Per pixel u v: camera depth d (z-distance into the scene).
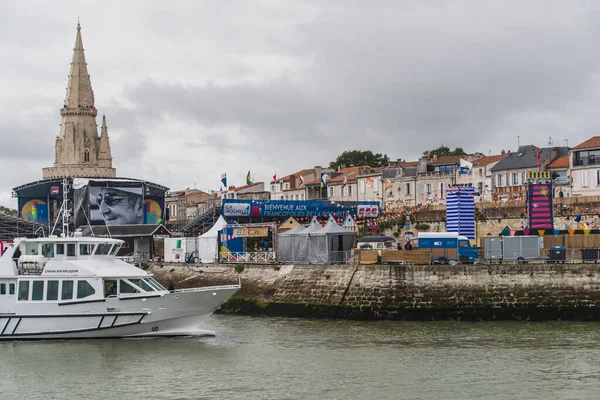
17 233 111.25
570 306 63.53
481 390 43.50
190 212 170.75
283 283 73.00
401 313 65.81
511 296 64.38
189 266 84.50
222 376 47.00
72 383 46.12
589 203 91.44
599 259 66.00
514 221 93.50
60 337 56.25
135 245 107.12
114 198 122.81
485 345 54.06
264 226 86.69
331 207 110.12
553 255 67.44
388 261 69.00
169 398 42.97
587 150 106.56
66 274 56.41
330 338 57.62
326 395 42.94
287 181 157.62
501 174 117.00
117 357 51.88
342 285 68.81
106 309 56.03
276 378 46.34
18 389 45.16
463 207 78.38
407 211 106.25
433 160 132.12
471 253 68.94
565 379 45.41
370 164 182.75
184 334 58.00
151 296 56.50
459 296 65.06
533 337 56.56
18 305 56.19
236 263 80.06
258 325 64.56
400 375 46.59
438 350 52.69
